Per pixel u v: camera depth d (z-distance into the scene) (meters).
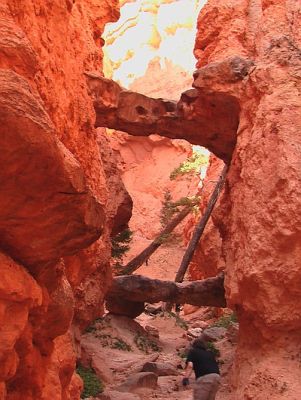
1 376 3.27
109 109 10.98
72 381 5.91
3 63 3.48
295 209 8.44
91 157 7.04
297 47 10.22
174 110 11.52
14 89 2.79
